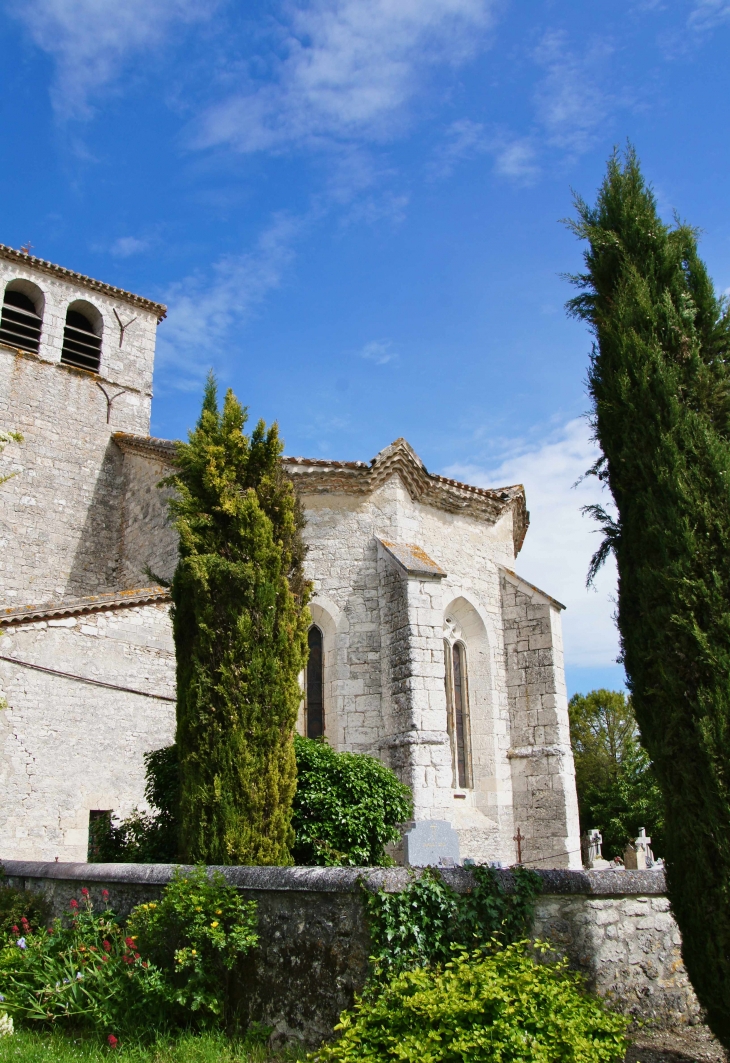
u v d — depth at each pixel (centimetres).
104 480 2645
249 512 1150
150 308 2945
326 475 1772
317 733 1709
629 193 951
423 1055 574
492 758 1842
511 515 2122
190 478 1216
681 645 752
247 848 987
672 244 912
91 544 2562
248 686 1059
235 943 769
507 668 1934
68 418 2633
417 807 1483
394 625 1645
